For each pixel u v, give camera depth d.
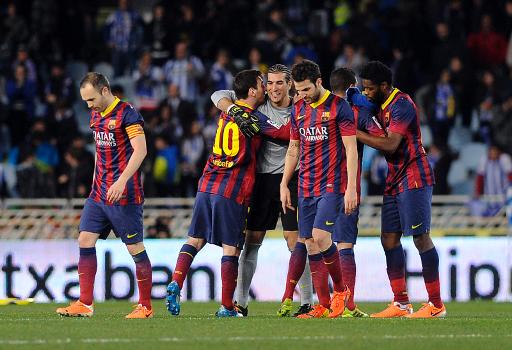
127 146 37.94
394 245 40.81
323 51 81.56
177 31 83.62
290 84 40.69
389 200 40.44
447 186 70.50
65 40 87.62
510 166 70.94
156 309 49.69
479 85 79.31
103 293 59.78
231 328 33.84
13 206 65.06
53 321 36.62
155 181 70.38
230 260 39.56
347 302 41.19
